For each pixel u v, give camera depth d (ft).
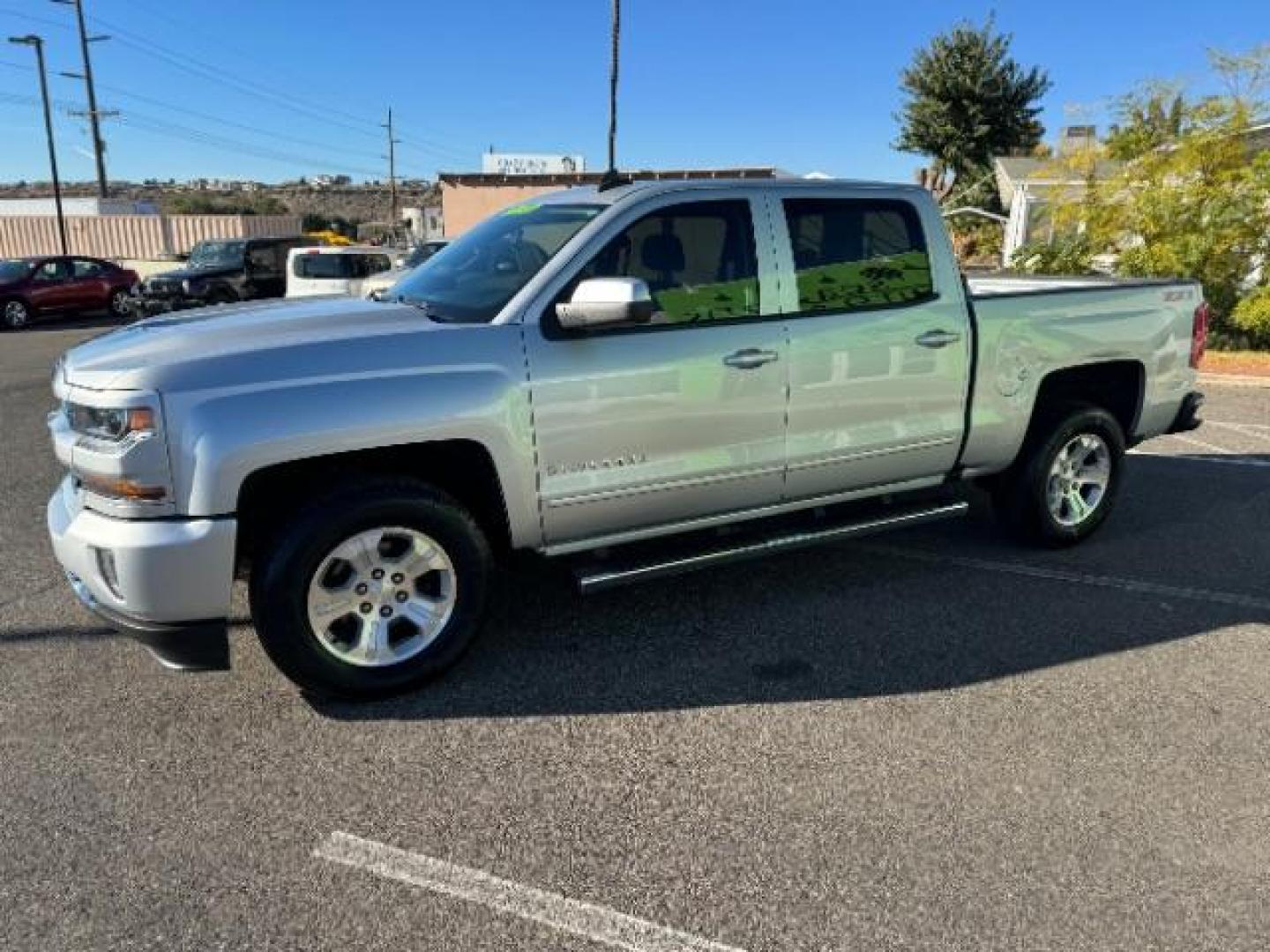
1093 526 17.57
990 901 8.38
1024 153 112.57
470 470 12.37
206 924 8.13
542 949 7.85
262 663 13.00
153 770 10.44
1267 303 38.91
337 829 9.42
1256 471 23.63
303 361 10.81
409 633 12.23
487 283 12.78
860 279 14.19
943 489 16.20
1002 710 11.73
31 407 33.60
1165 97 43.09
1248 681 12.48
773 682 12.45
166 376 10.29
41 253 126.41
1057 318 16.03
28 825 9.45
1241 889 8.56
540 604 15.03
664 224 12.79
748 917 8.21
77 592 11.33
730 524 14.06
